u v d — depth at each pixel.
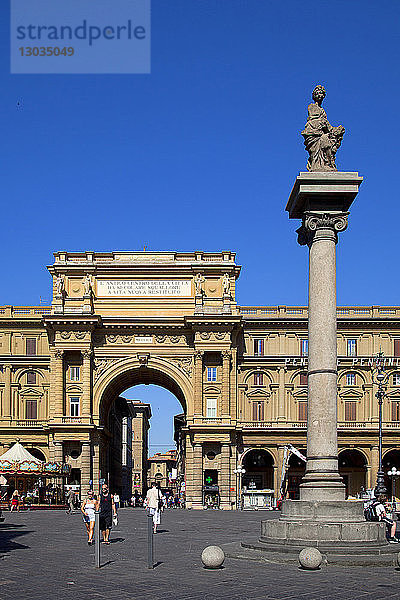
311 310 27.75
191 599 16.98
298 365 90.31
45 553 27.61
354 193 28.05
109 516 31.77
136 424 199.00
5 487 79.00
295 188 28.78
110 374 87.75
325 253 27.91
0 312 91.94
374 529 25.06
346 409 89.94
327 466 26.52
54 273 89.12
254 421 89.94
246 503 82.62
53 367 86.94
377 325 91.31
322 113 29.75
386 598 17.03
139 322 87.69
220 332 87.31
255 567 22.38
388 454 90.75
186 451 86.31
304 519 25.73
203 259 90.12
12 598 17.14
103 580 20.05
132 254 90.19
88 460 84.94
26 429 88.44
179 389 90.50
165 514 67.19
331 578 20.03
